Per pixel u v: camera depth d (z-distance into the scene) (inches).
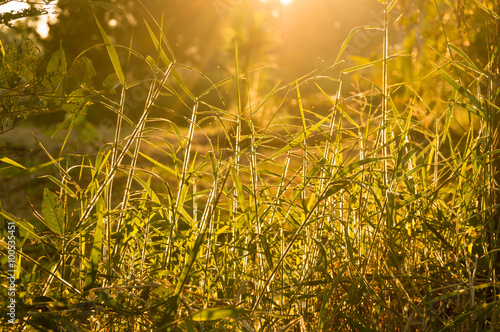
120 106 72.3
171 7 483.2
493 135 80.2
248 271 78.5
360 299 68.5
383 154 77.9
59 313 57.5
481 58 121.2
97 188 76.6
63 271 64.9
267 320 64.4
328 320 62.6
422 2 152.5
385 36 76.9
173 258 78.1
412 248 79.0
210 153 70.9
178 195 75.2
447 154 129.0
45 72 69.7
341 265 75.8
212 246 77.0
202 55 478.9
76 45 560.7
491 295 74.9
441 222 77.1
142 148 302.5
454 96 84.9
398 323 70.3
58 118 422.6
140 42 548.4
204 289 70.2
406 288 72.3
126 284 65.7
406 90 143.0
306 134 77.0
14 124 71.6
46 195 67.6
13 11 68.1
